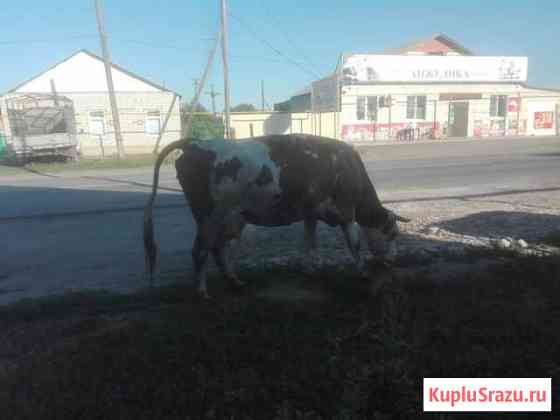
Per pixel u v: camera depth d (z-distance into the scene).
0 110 29.95
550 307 4.73
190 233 8.73
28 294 5.85
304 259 6.57
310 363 3.79
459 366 3.68
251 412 3.24
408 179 15.17
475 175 15.74
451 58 40.66
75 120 29.89
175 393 3.47
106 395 3.49
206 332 4.41
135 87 32.75
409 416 3.16
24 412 3.29
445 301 4.86
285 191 5.26
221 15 23.86
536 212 9.55
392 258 6.02
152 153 29.66
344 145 5.64
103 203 12.02
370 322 4.39
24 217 10.52
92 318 4.89
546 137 40.91
